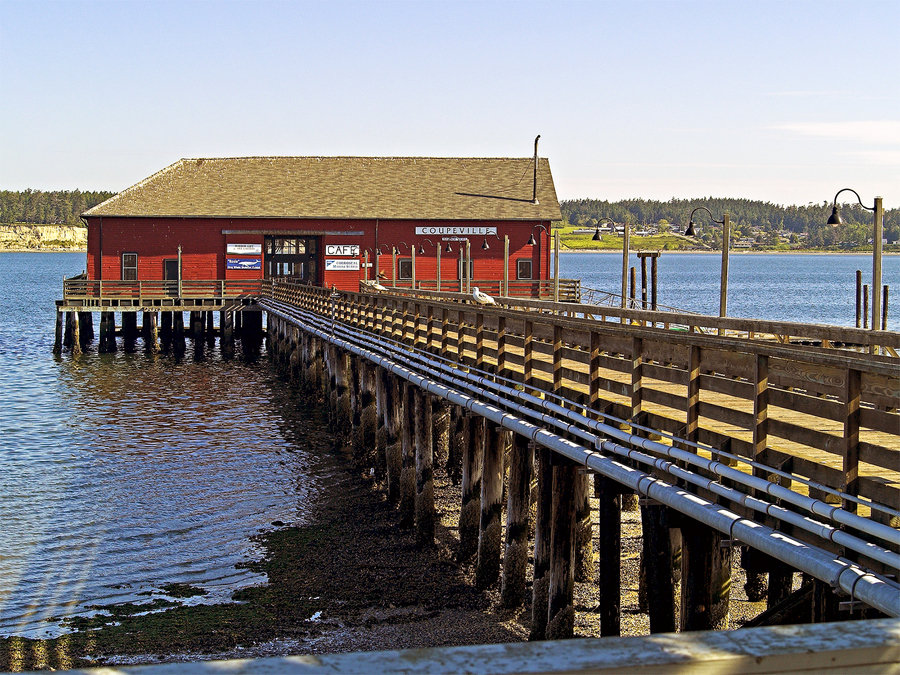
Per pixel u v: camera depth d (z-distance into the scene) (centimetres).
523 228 5300
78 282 5066
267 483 2108
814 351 670
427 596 1366
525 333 1262
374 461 2175
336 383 2600
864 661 212
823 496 665
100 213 5138
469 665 199
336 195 5450
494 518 1373
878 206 1234
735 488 745
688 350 850
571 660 202
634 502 1717
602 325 1022
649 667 203
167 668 195
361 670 196
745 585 1250
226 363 4716
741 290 11875
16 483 2128
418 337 1881
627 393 984
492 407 1321
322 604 1348
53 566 1558
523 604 1305
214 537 1705
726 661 205
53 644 1224
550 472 1132
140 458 2392
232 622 1288
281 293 4459
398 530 1723
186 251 5222
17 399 3441
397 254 5300
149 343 5325
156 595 1414
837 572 561
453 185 5562
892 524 593
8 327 6894
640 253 2864
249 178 5544
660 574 839
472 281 5272
